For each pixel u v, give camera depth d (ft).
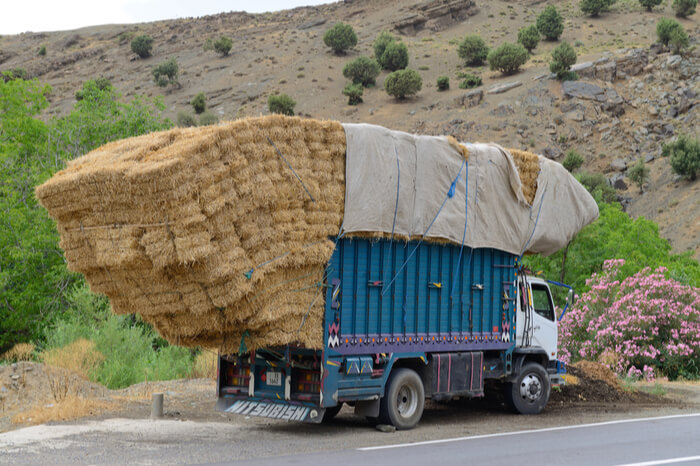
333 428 33.99
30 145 86.89
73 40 529.04
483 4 481.05
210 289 27.50
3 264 70.23
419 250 34.83
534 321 41.06
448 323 36.06
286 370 31.83
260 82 372.38
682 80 288.71
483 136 270.46
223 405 33.73
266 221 28.71
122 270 28.60
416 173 34.27
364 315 32.37
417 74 320.29
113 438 29.91
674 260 112.16
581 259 96.78
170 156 26.63
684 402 47.75
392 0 499.92
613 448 28.25
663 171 243.40
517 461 25.16
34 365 40.32
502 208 38.19
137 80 410.52
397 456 26.09
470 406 43.09
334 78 368.07
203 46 443.73
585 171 248.11
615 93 281.74
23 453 26.45
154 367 50.93
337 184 31.27
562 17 431.43
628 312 65.46
